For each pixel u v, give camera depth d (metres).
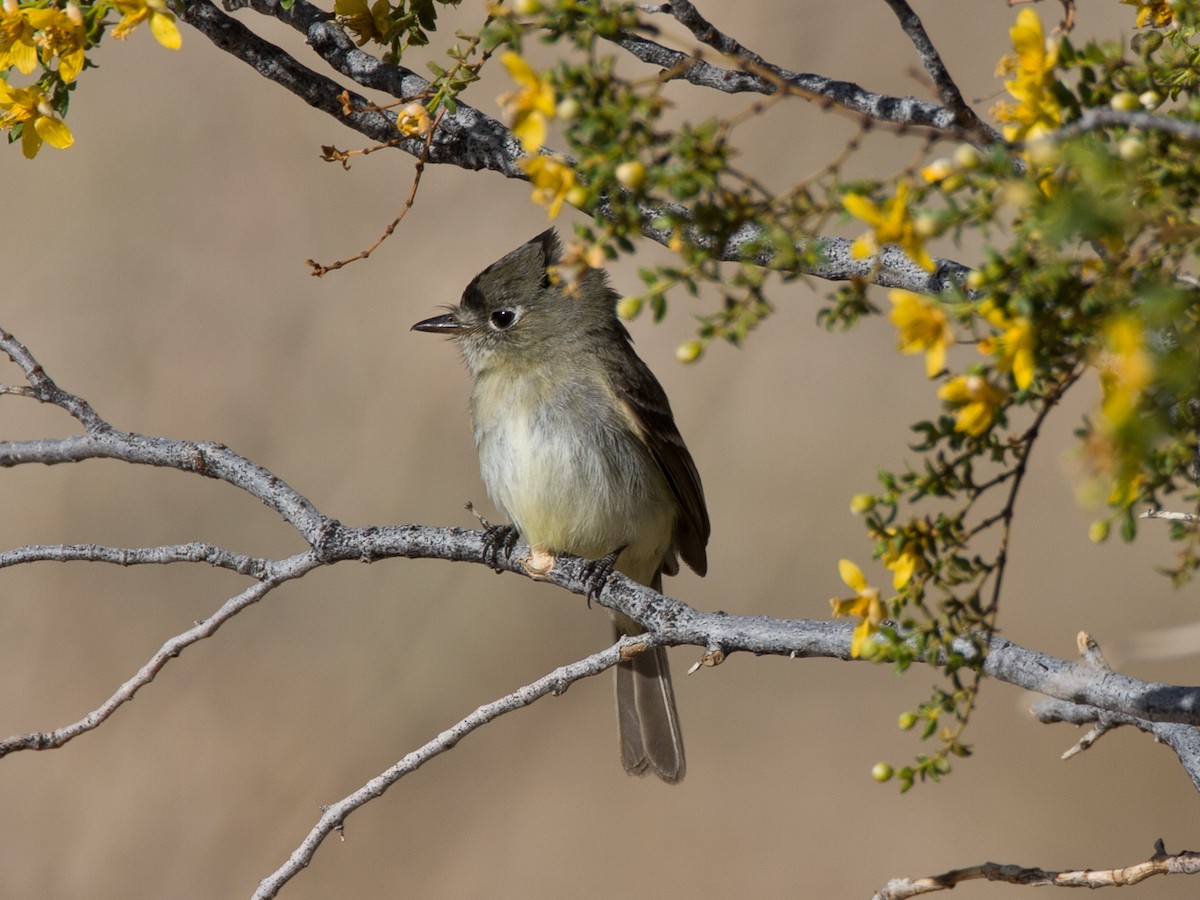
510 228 17.48
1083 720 6.98
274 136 17.84
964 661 4.74
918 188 4.13
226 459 8.45
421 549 8.41
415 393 17.02
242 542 17.02
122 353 17.17
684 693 18.19
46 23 6.26
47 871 15.16
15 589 16.66
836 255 7.31
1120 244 3.91
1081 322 3.93
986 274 3.97
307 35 8.39
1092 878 6.07
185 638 7.73
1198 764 6.50
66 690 16.17
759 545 17.50
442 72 7.13
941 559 4.66
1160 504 4.33
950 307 4.09
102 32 6.87
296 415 17.00
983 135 5.20
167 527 17.02
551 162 4.48
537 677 16.58
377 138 8.41
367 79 8.32
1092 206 3.74
